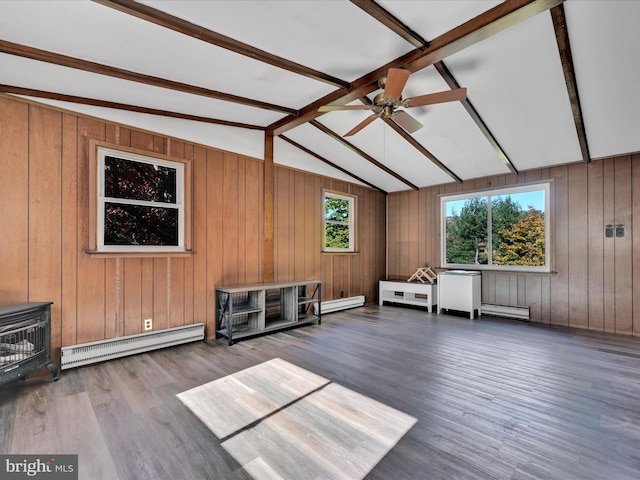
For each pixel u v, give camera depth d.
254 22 2.18
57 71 2.47
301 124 4.12
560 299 4.83
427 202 6.44
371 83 2.98
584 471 1.66
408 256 6.71
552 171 4.94
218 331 4.00
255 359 3.28
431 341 3.94
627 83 2.96
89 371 2.90
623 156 4.38
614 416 2.20
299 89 3.21
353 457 1.77
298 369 3.02
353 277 6.24
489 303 5.52
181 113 3.57
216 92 3.12
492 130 4.05
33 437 1.92
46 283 2.84
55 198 2.90
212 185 4.02
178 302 3.70
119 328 3.26
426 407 2.32
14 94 2.71
